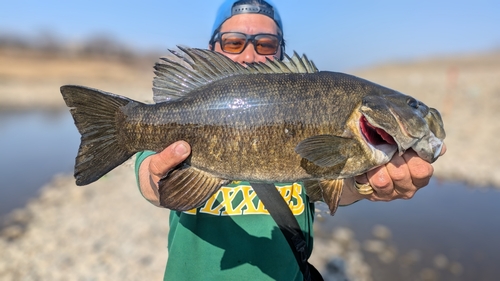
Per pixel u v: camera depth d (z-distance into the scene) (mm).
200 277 544
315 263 1310
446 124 3373
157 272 1236
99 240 1466
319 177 496
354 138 497
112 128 507
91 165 497
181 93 515
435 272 1277
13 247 1439
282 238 554
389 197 521
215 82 508
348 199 597
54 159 2863
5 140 3514
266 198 537
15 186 2211
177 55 517
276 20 713
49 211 1819
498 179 2109
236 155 488
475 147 2691
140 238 1475
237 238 548
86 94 500
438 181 2148
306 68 529
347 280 1222
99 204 1882
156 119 497
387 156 491
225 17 703
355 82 516
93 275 1225
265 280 539
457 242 1470
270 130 486
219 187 495
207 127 488
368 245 1460
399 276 1258
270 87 494
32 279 1216
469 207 1808
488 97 4145
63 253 1374
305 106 491
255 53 696
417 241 1485
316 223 1660
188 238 555
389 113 499
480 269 1287
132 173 2373
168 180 480
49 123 4590
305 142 469
